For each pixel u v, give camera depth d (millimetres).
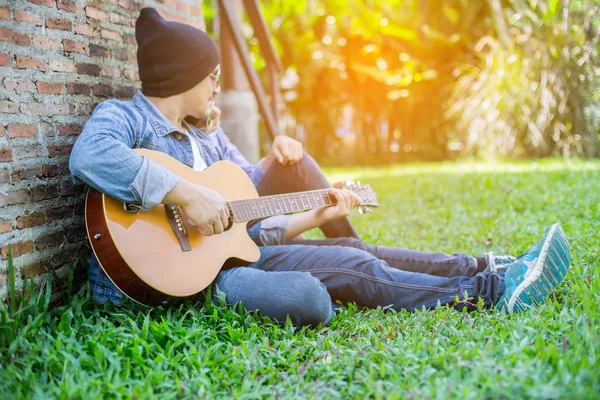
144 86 2287
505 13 7574
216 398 1524
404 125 9398
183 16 3301
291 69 10086
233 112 6109
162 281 1927
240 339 1836
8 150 1983
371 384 1499
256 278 2027
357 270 2172
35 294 1990
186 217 2068
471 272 2316
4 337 1741
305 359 1787
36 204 2104
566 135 6820
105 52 2559
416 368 1575
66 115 2287
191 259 2014
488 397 1391
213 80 2344
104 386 1521
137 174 1905
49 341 1750
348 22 9414
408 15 8680
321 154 10102
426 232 3441
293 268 2221
